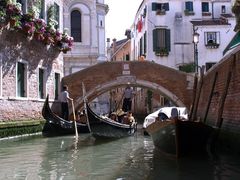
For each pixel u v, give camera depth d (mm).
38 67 17094
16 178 7832
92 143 13914
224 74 12469
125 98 20594
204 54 28750
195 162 9602
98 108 28203
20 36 15156
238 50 10750
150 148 12648
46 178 7836
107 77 21359
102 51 28141
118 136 16203
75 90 21234
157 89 21344
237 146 10281
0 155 10680
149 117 17219
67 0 27188
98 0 27984
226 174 8188
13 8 13758
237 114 10500
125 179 7758
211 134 10844
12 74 14609
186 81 21188
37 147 12406
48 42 17281
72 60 27422
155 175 8117
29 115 15859
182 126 9797
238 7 11344
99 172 8469
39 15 17094
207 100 15375
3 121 13820
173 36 29844
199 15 30031
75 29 27562
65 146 12883
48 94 17500
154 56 29750
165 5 29938
